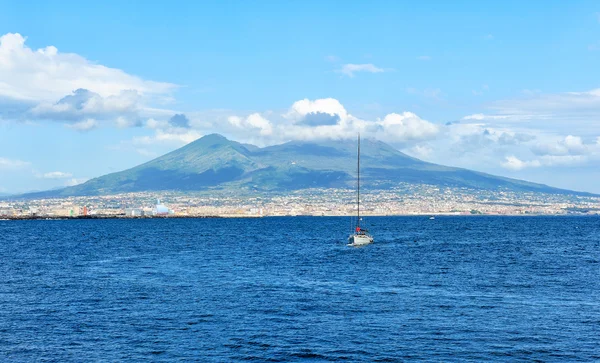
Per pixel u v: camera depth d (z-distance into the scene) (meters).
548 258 152.88
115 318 76.25
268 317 76.56
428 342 65.12
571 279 111.06
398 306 83.50
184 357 60.25
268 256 162.50
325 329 70.44
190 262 145.62
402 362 58.78
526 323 73.12
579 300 88.31
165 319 75.56
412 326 71.75
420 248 189.12
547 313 78.81
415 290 97.62
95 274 120.12
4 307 83.19
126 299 89.19
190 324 72.94
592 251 176.50
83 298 90.19
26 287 101.44
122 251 184.12
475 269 127.25
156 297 90.94
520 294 93.56
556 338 66.56
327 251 179.25
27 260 152.88
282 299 89.00
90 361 59.00
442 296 91.69
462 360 59.31
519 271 123.62
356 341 65.56
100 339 66.44
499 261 144.88
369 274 118.94
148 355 60.81
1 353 61.47
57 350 62.50
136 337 67.19
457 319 75.31
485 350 62.31
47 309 81.88
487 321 74.25
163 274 119.81
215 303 85.94
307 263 141.88
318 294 93.56
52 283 106.25
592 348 63.00
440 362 58.66
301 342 65.19
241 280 110.12
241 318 76.06
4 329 70.81
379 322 73.81
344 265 136.62
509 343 64.69
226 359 59.69
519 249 183.88
